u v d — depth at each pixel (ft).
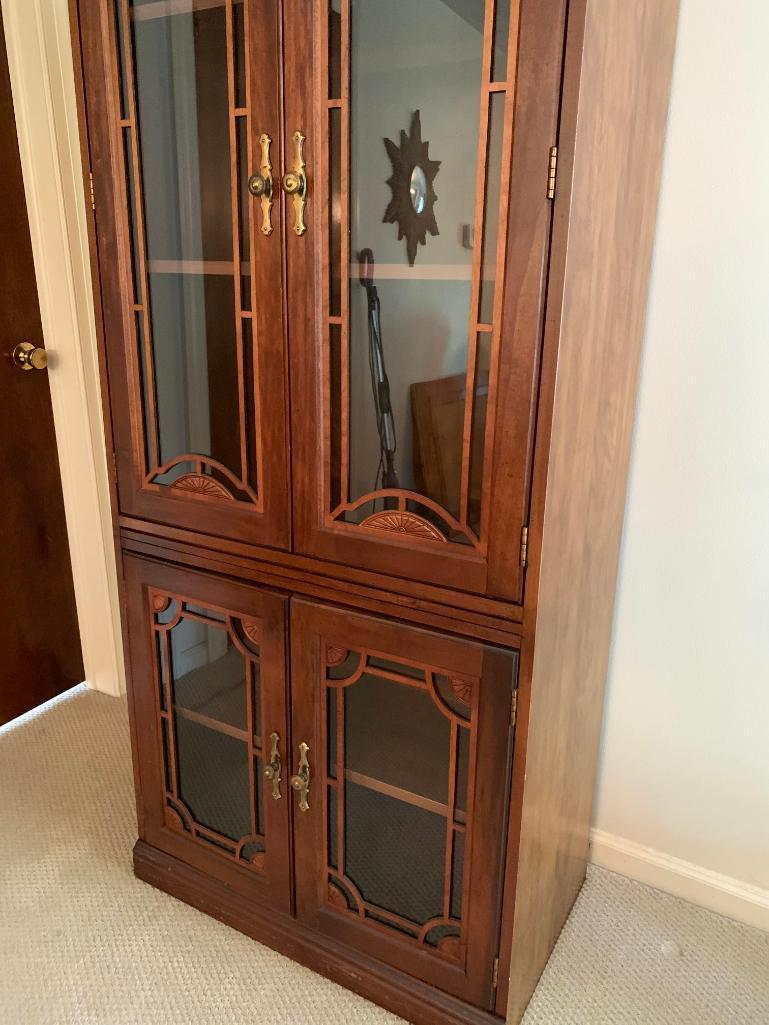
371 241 3.03
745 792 4.41
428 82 2.75
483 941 3.57
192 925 4.44
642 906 4.66
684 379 4.00
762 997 4.06
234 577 3.80
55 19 5.16
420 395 3.08
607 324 3.32
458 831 3.52
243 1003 3.96
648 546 4.31
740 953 4.34
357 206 3.01
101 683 6.88
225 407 3.60
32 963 4.17
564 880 4.32
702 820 4.58
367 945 3.95
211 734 4.20
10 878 4.76
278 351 3.32
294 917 4.18
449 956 3.71
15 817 5.30
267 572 3.68
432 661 3.31
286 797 3.97
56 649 6.64
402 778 3.61
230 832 4.33
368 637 3.44
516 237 2.69
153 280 3.63
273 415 3.42
